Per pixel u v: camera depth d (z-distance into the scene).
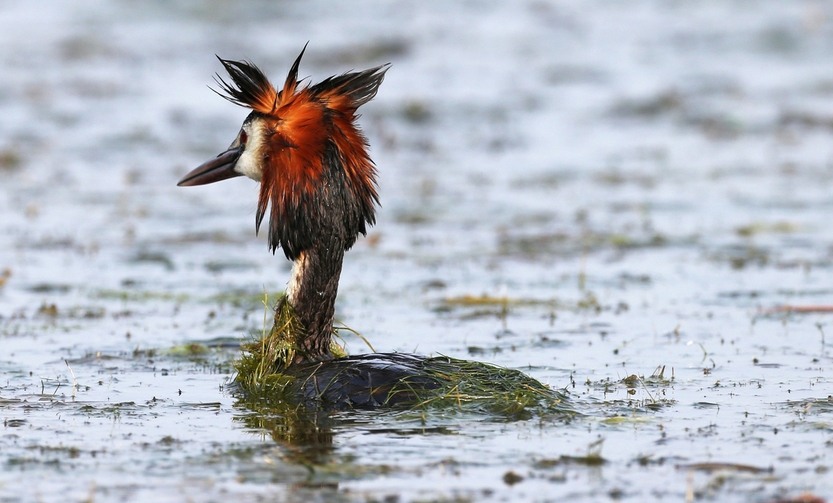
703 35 56.78
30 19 55.47
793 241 29.44
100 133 41.28
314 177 17.33
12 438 15.75
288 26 55.66
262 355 17.94
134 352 20.47
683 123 44.38
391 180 36.81
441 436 15.65
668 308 23.52
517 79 49.88
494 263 27.61
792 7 61.12
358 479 14.11
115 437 15.82
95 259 27.80
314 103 17.42
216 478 14.16
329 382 17.09
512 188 35.78
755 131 43.19
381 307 23.73
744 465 14.50
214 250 28.92
